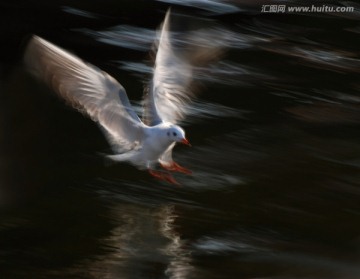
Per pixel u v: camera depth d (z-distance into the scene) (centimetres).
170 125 999
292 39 2084
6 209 1262
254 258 1165
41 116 1586
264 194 1354
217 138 1537
